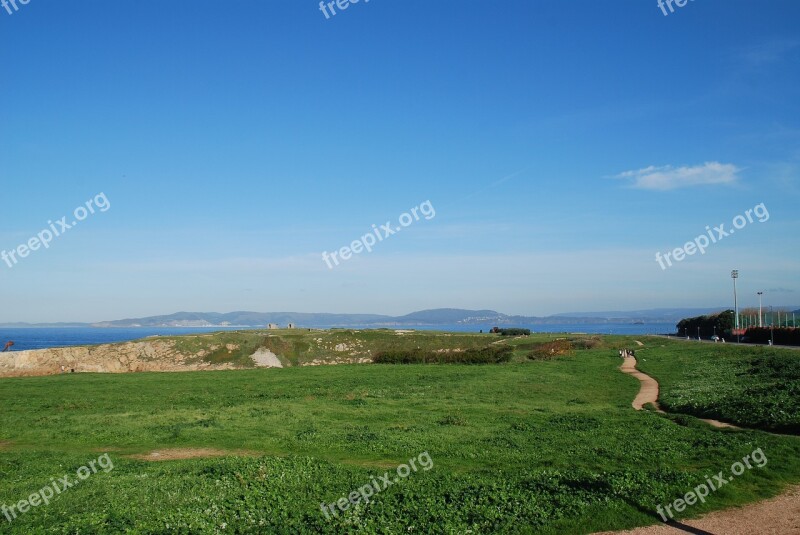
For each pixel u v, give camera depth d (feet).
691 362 182.91
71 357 238.07
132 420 97.19
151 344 253.65
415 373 178.60
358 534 44.01
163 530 44.55
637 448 71.20
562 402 116.98
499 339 304.50
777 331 287.48
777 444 69.67
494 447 73.36
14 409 114.42
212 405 117.29
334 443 76.74
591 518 47.50
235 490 53.67
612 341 316.60
